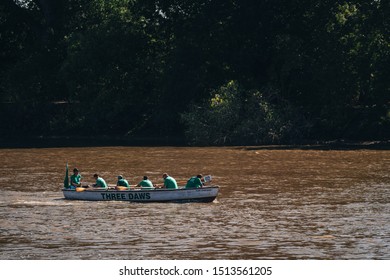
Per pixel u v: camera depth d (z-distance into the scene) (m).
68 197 137.38
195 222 114.19
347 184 157.75
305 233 105.69
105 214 121.75
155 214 121.44
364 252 94.06
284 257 91.81
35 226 111.69
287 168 190.75
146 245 98.44
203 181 138.12
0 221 115.88
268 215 119.94
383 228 109.00
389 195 141.12
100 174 179.88
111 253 94.12
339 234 104.81
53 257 92.19
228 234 105.06
